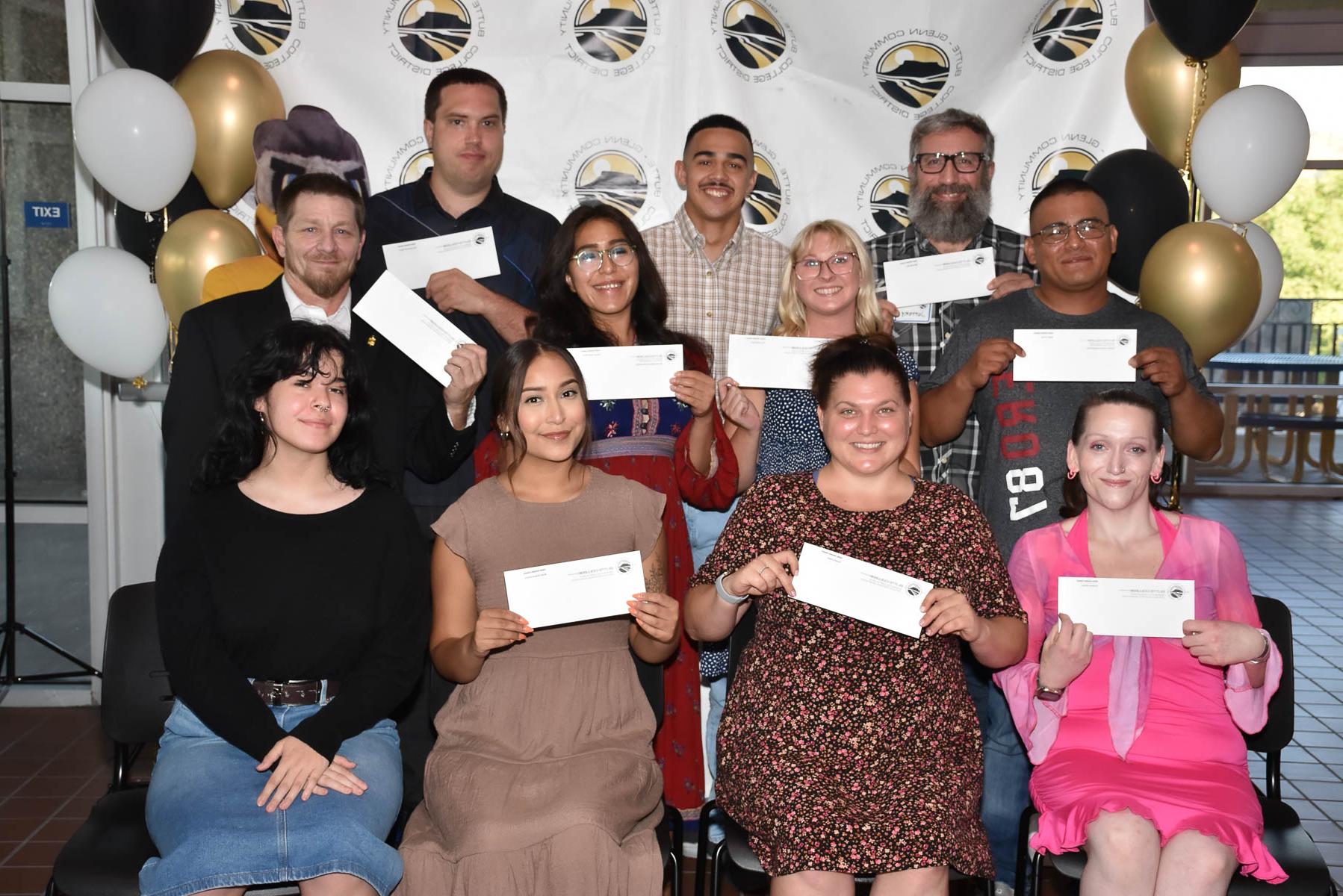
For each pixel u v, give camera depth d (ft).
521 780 7.59
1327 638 18.38
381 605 8.05
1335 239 30.76
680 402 9.77
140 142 10.63
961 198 11.07
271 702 7.75
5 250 13.93
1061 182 9.86
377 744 7.91
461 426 9.48
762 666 7.73
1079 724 8.17
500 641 7.63
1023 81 12.15
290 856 6.95
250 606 7.72
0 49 13.83
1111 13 11.95
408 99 12.30
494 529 8.18
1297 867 7.47
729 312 11.37
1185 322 10.44
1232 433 31.53
